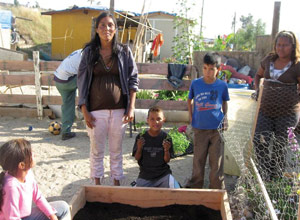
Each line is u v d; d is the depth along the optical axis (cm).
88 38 2475
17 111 800
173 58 1423
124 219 318
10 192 247
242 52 841
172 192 337
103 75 368
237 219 346
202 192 334
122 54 371
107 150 585
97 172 395
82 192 335
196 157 390
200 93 383
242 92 462
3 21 2081
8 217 247
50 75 772
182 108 739
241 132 419
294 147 379
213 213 329
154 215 325
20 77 775
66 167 500
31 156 257
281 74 406
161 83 723
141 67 719
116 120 380
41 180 453
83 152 575
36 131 701
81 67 367
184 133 648
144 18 1227
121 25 1864
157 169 385
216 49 1327
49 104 789
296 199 347
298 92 406
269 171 410
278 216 329
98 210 331
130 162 529
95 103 372
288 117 410
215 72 374
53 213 282
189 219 319
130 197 342
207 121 379
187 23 1050
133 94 388
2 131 694
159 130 389
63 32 2498
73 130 712
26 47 2972
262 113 418
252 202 364
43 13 2469
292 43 394
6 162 248
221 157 383
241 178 402
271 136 414
